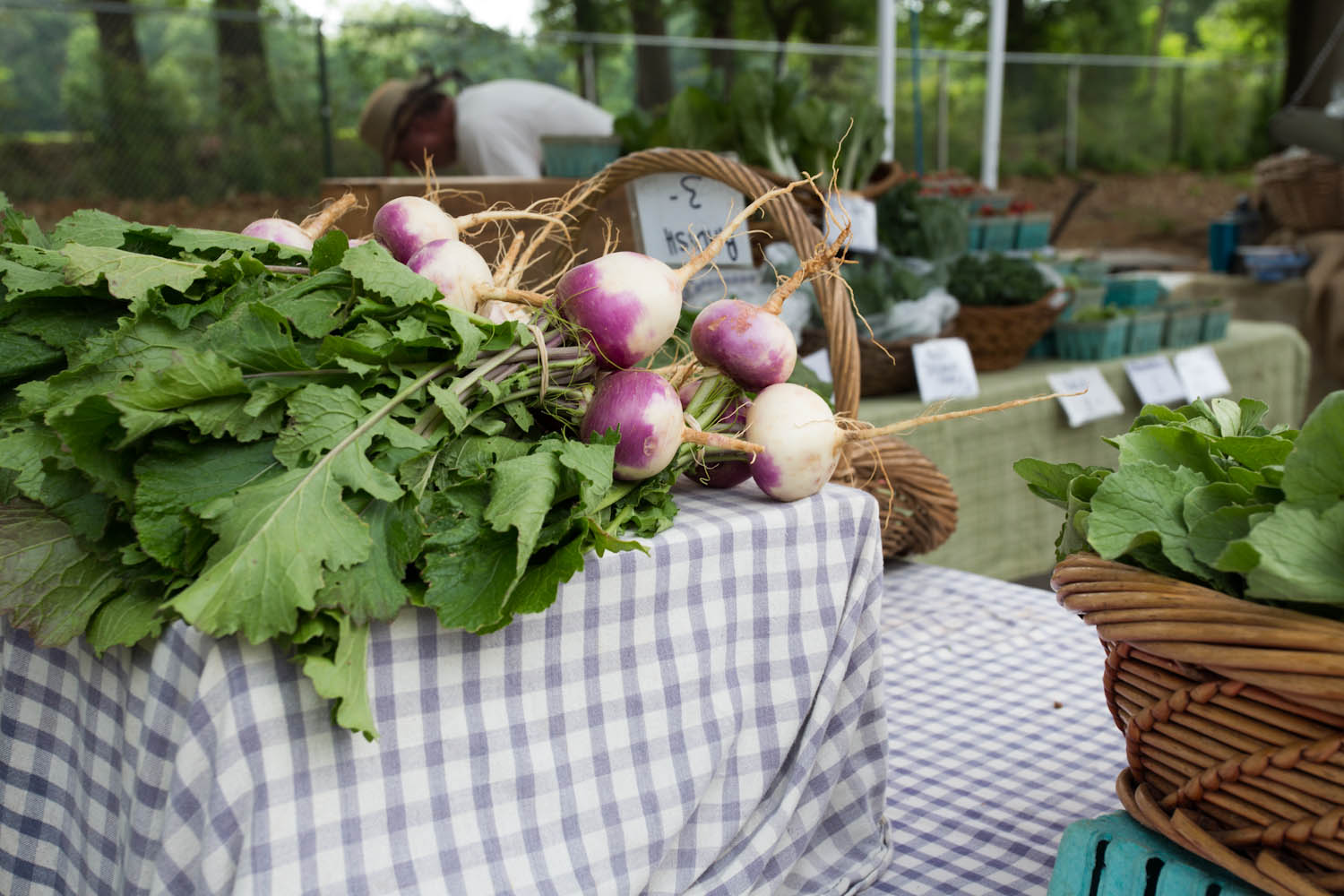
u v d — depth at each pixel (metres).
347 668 0.83
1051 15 17.95
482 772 0.94
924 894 1.09
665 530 1.04
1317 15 6.31
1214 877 0.84
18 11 8.64
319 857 0.86
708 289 2.05
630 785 1.00
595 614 0.99
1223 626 0.77
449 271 1.06
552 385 1.06
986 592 1.89
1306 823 0.77
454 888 0.90
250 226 1.16
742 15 14.43
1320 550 0.76
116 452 0.85
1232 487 0.88
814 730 1.11
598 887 0.95
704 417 1.16
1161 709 0.86
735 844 1.09
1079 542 0.99
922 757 1.35
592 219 2.13
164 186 8.75
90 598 0.88
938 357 2.52
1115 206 13.14
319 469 0.85
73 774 1.03
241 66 8.83
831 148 2.83
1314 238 4.36
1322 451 0.80
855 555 1.16
